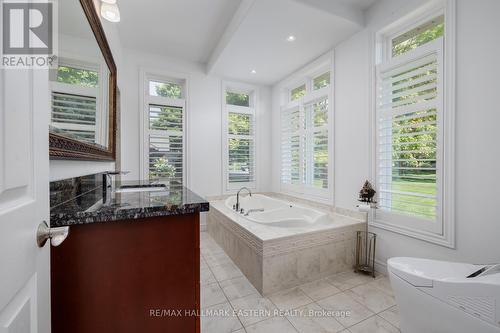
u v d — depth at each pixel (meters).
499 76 1.54
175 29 2.88
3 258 0.43
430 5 1.96
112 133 2.15
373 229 2.42
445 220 1.82
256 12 2.25
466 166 1.70
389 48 2.40
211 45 3.29
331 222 2.48
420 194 2.01
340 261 2.33
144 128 3.42
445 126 1.82
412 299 1.33
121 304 0.89
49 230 0.60
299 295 1.94
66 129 1.14
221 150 3.98
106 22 2.20
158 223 0.94
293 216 3.19
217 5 2.46
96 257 0.85
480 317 1.04
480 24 1.62
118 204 0.97
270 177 4.45
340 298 1.90
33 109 0.57
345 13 2.38
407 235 2.09
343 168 2.80
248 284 2.12
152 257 0.93
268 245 1.95
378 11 2.36
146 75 3.52
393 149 2.26
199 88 3.80
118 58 2.96
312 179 3.41
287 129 3.98
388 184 2.31
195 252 0.99
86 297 0.84
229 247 2.71
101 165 1.96
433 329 1.24
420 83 2.03
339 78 2.84
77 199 1.13
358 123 2.60
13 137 0.48
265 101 4.39
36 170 0.58
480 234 1.63
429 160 1.92
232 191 4.09
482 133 1.62
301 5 2.16
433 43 1.90
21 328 0.50
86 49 1.40
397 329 1.54
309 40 2.75
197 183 3.79
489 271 1.21
